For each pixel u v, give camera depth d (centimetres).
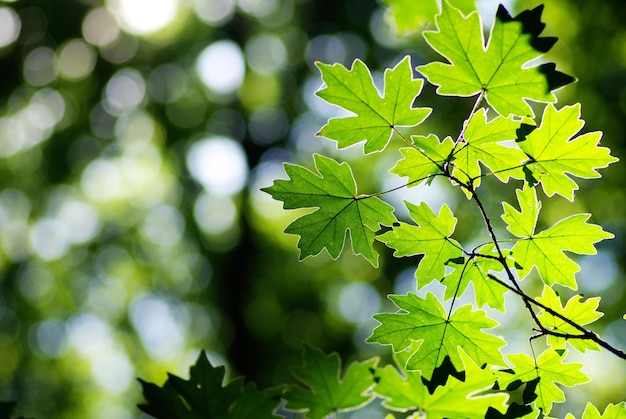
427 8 337
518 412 170
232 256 1372
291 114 1420
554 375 165
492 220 1009
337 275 1342
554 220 1023
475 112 152
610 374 973
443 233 164
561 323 164
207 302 1408
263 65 1413
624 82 912
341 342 1370
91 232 1440
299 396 186
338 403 187
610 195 998
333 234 169
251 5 1405
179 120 1409
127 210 1448
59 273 1422
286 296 1381
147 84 1397
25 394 1334
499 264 163
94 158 1404
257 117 1435
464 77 151
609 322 1027
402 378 183
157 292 1452
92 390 1393
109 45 1357
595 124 955
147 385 183
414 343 165
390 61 1273
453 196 1049
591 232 159
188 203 1412
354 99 157
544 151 153
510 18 144
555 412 928
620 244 1035
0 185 1386
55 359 1383
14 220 1405
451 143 155
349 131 160
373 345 1344
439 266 166
